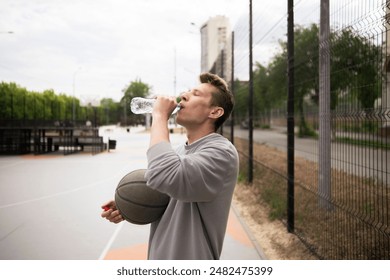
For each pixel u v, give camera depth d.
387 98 3.34
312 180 6.84
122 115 90.56
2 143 21.48
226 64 14.29
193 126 1.72
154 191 1.74
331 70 4.86
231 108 1.75
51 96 49.34
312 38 9.00
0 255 4.58
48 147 22.98
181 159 1.46
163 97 1.62
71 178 11.48
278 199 6.50
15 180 11.05
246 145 14.18
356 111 3.53
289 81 5.11
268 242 4.92
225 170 1.51
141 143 30.47
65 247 4.93
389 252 3.39
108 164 15.69
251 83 8.40
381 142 3.17
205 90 1.70
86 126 23.67
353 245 3.67
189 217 1.57
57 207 7.37
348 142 3.90
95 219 6.41
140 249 4.86
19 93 36.59
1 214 6.78
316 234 4.59
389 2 2.76
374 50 3.43
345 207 4.01
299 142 16.14
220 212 1.55
